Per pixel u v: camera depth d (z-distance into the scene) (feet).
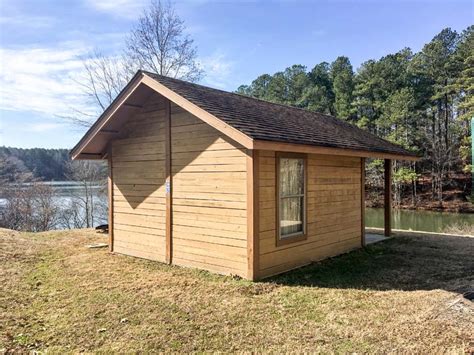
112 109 24.27
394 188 90.17
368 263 23.29
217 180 20.63
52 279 19.84
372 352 10.91
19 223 68.64
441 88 89.25
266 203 19.89
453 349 10.87
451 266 22.21
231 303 15.57
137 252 25.48
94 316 14.35
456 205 81.61
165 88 21.04
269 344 11.69
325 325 13.10
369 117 96.27
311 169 23.57
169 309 14.97
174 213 23.02
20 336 12.51
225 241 20.25
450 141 88.58
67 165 80.07
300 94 113.60
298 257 22.25
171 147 23.17
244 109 22.89
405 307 14.74
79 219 76.07
